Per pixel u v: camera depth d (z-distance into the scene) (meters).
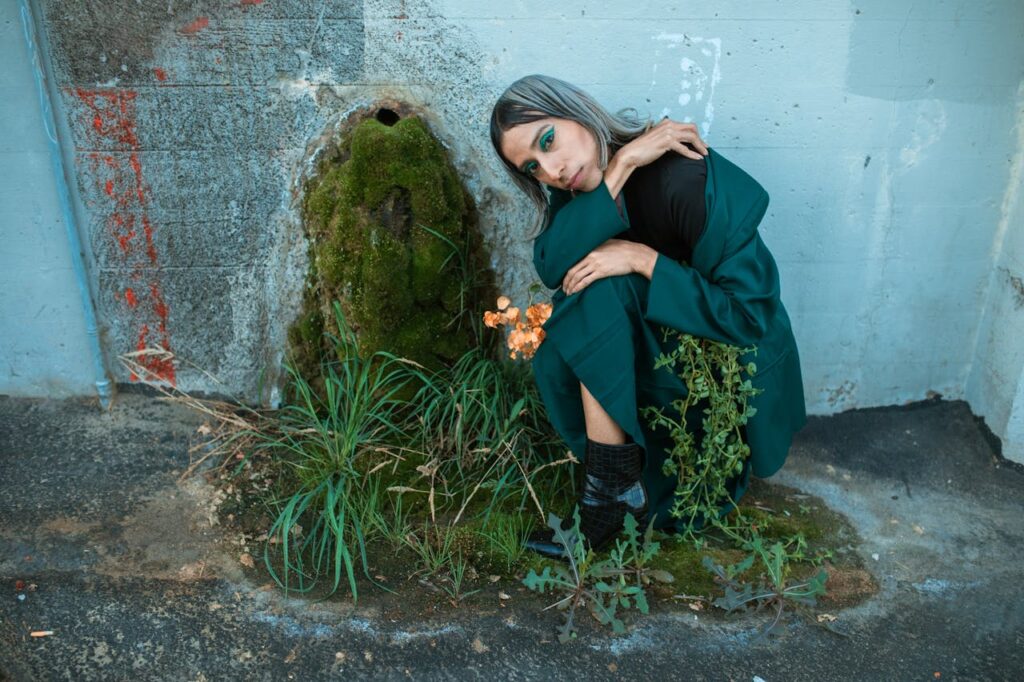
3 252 2.84
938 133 2.73
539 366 2.41
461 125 2.77
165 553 2.40
